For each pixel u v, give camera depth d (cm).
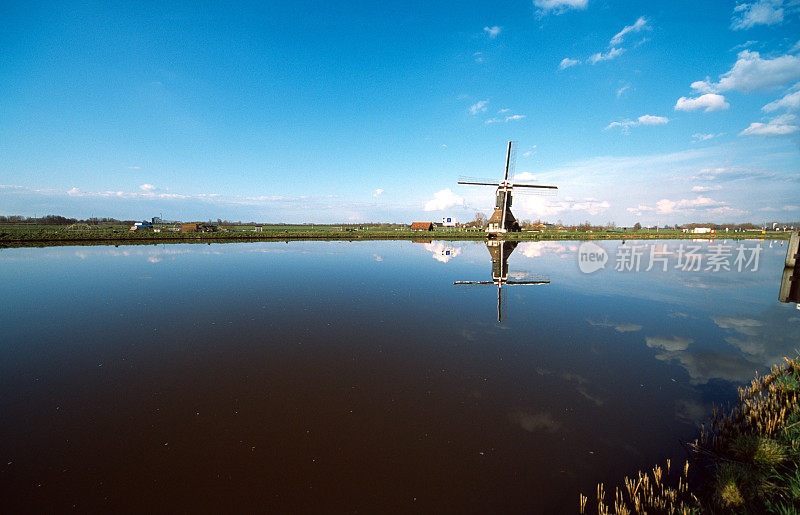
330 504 432
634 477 484
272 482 466
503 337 1057
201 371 797
